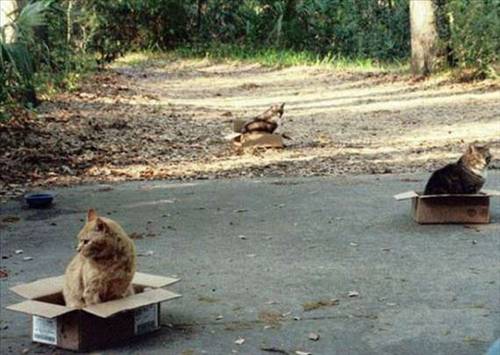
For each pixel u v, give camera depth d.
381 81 18.77
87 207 8.01
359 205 7.89
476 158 7.27
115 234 5.31
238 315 5.73
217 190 8.57
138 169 9.59
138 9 27.44
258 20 27.72
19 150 10.04
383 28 24.61
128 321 5.45
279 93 17.97
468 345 5.34
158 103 15.43
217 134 11.91
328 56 24.34
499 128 11.92
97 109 13.67
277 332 5.52
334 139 11.46
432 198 7.26
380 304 5.84
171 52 27.73
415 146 10.68
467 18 17.34
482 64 17.22
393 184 8.62
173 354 5.30
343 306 5.82
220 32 28.36
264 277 6.28
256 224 7.42
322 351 5.31
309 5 26.56
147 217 7.66
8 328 5.66
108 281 5.32
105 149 10.47
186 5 28.30
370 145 10.90
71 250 6.86
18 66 10.59
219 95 17.73
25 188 8.75
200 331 5.55
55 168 9.51
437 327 5.54
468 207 7.28
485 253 6.63
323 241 6.96
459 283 6.11
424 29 18.30
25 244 7.02
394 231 7.15
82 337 5.34
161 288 5.65
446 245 6.81
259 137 10.56
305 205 7.94
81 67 17.61
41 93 14.17
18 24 11.05
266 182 8.88
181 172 9.45
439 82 17.44
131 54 27.39
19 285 5.86
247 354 5.29
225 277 6.29
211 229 7.31
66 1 18.73
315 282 6.18
